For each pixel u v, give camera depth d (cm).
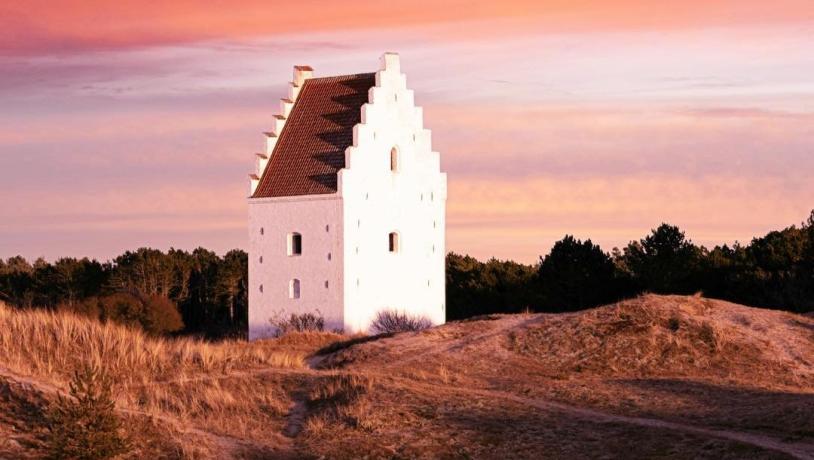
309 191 7225
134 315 8694
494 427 3419
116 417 3284
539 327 4650
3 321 4119
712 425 3391
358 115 7350
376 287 7262
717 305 4819
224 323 10744
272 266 7356
